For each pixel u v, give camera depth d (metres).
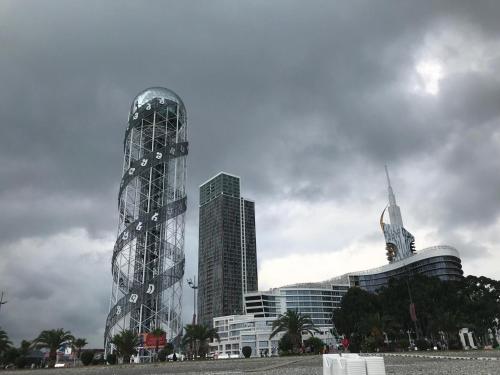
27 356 91.06
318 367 38.28
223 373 35.59
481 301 108.69
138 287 91.00
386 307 107.44
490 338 133.12
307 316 87.31
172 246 98.25
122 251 95.31
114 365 68.00
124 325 88.81
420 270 185.62
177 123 113.69
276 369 38.66
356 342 100.81
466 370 27.67
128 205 101.31
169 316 91.88
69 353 101.31
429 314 101.31
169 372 41.88
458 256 183.12
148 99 115.06
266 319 189.00
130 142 107.75
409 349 96.12
